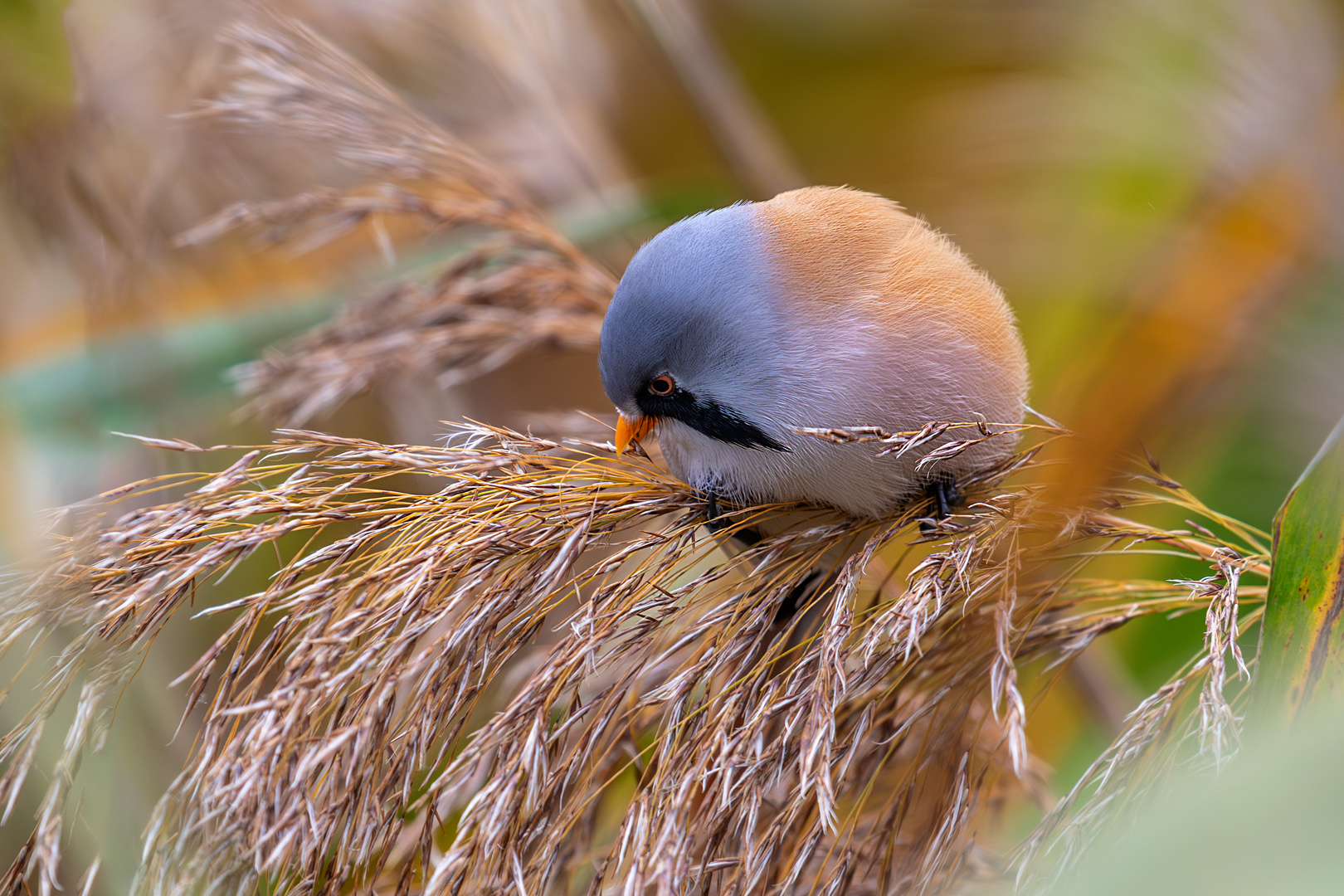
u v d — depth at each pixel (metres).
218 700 2.72
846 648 2.74
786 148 3.08
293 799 2.71
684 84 2.85
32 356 2.81
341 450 2.74
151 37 2.82
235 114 2.80
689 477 2.76
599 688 2.76
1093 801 2.72
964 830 2.74
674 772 2.73
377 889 2.74
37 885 2.76
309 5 2.83
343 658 2.73
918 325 2.75
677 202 2.82
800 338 2.76
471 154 2.81
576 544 2.73
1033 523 2.74
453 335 2.80
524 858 2.73
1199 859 2.14
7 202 2.82
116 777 2.77
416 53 2.84
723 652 2.73
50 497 2.80
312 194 2.80
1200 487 2.81
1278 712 2.72
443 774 2.72
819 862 2.75
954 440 2.75
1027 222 2.84
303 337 2.81
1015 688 2.72
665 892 2.72
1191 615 2.84
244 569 2.80
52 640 2.74
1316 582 2.72
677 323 2.76
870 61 3.09
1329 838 2.07
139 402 2.81
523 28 2.84
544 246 2.81
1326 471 2.72
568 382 2.88
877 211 2.77
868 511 2.76
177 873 2.72
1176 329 2.77
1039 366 2.81
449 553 2.73
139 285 2.81
